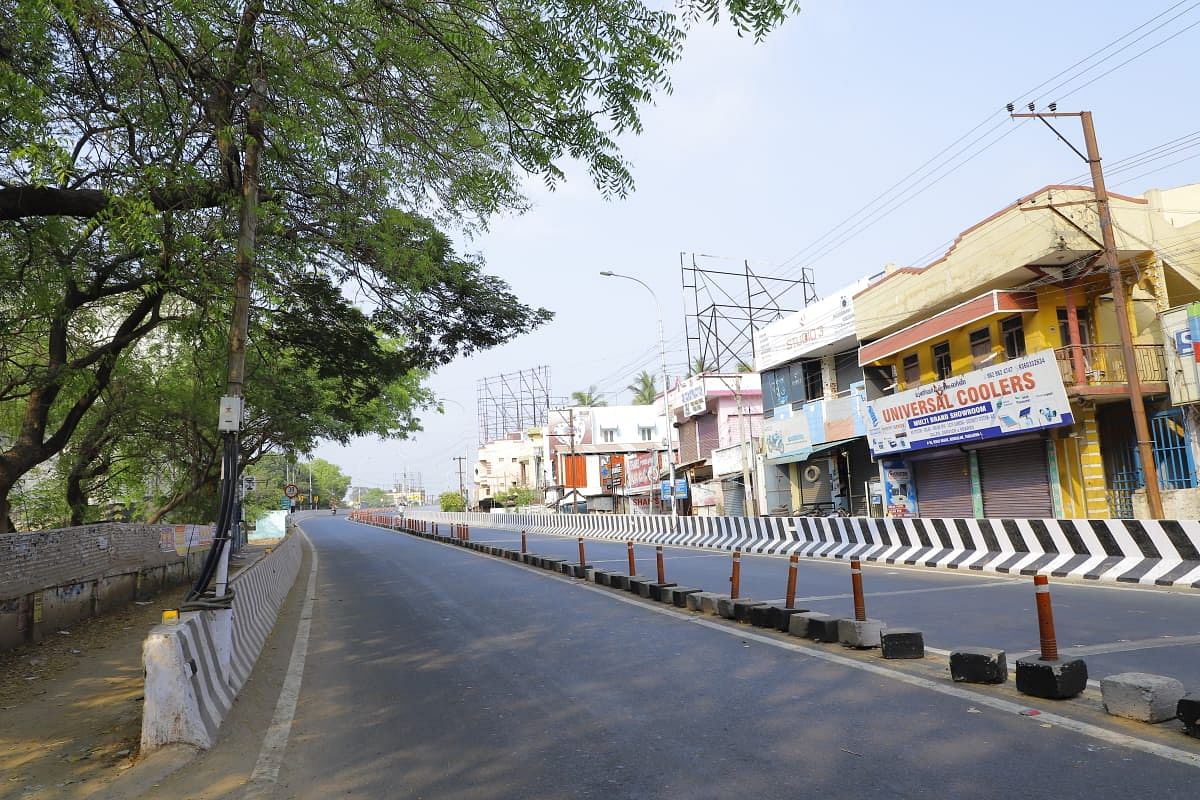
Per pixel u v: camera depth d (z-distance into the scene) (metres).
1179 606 9.77
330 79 9.29
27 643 10.75
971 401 20.36
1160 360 17.89
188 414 20.45
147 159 9.03
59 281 11.12
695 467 42.22
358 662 8.85
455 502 95.19
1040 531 14.09
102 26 7.43
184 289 9.71
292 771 5.23
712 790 4.48
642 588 12.88
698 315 39.09
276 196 10.49
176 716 5.64
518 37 7.30
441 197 11.24
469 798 4.58
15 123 8.34
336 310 15.85
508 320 17.42
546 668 7.94
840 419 27.00
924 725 5.40
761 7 5.96
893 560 17.28
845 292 27.33
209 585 8.08
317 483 151.25
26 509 23.36
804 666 7.39
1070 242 17.52
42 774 5.42
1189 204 19.92
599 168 7.77
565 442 62.94
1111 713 5.35
